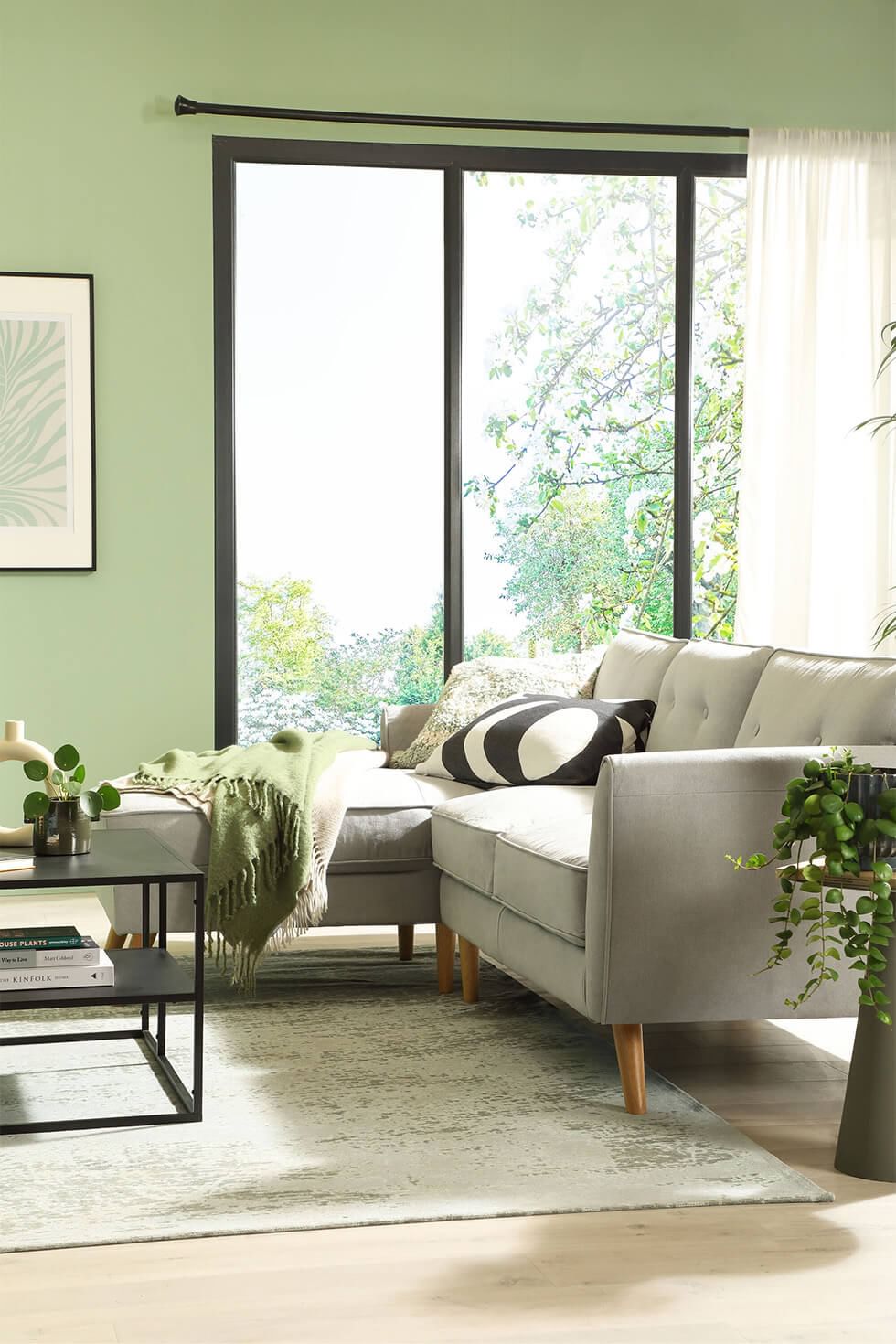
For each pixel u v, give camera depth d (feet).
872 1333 5.71
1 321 15.35
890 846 7.30
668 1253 6.44
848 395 16.43
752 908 8.49
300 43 15.75
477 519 16.49
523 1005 11.08
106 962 8.35
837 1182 7.37
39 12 15.34
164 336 15.69
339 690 16.31
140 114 15.56
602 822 8.32
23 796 15.42
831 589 16.44
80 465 15.55
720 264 16.80
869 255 16.46
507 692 13.60
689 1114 8.39
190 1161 7.55
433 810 11.44
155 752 15.80
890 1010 7.45
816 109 16.65
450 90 16.05
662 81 16.39
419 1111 8.42
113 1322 5.75
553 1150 7.73
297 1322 5.76
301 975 12.12
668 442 16.76
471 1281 6.15
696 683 11.39
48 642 15.56
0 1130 7.99
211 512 15.84
